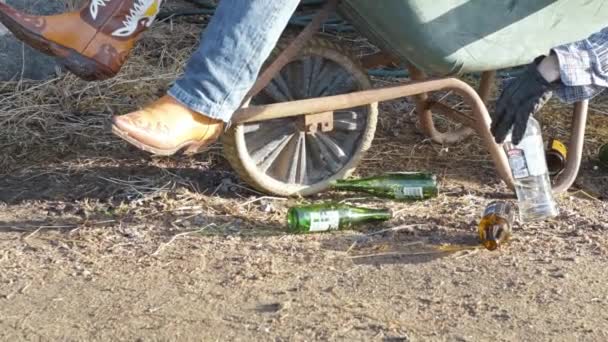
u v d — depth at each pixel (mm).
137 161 3828
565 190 3672
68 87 4203
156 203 3551
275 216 3492
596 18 3469
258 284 3117
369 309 3016
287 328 2936
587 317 3002
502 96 3215
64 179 3705
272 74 3350
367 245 3330
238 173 3539
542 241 3361
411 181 3619
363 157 3783
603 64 3166
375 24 3307
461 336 2918
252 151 3525
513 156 3498
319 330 2928
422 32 3287
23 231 3383
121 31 3387
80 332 2918
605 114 4289
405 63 3516
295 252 3283
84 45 3373
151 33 4594
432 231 3412
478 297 3076
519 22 3381
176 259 3234
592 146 4047
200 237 3355
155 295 3064
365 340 2896
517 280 3152
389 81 4438
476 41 3346
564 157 3760
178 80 3174
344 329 2934
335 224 3396
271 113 3365
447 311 3016
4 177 3721
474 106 3547
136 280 3131
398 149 3973
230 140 3445
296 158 3572
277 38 3148
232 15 3107
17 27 3354
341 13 3406
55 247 3295
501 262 3240
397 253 3283
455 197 3656
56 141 3941
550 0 3393
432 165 3879
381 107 4242
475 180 3791
